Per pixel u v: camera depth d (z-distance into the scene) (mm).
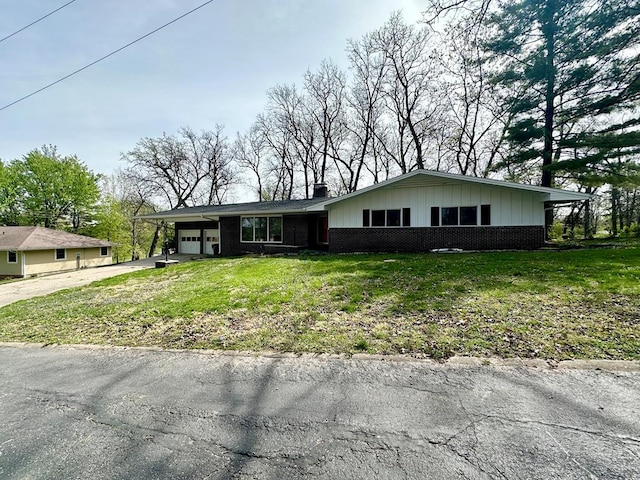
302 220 16250
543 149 15414
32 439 2307
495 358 3258
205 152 30734
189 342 4301
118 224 30125
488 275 6836
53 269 21797
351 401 2619
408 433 2168
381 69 23750
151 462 2004
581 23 10492
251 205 18875
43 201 27516
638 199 23781
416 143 23672
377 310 5055
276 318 5047
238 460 1987
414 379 2934
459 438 2088
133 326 5215
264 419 2430
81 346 4434
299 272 8828
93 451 2137
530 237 11250
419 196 12734
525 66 14219
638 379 2748
